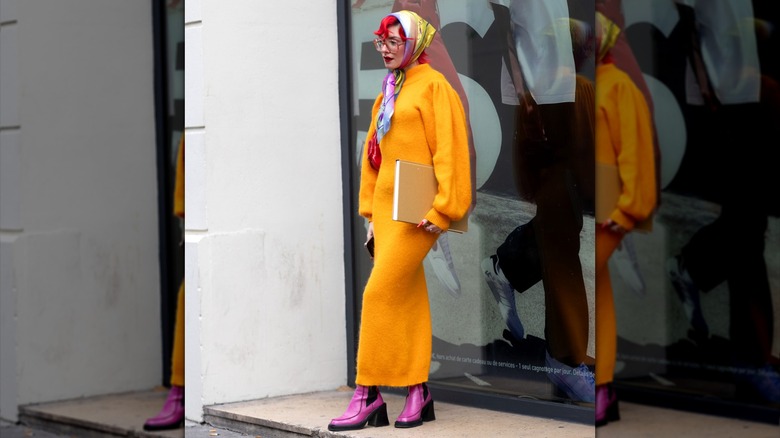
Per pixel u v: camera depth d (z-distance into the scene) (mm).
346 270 6676
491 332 5945
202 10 6227
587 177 5453
